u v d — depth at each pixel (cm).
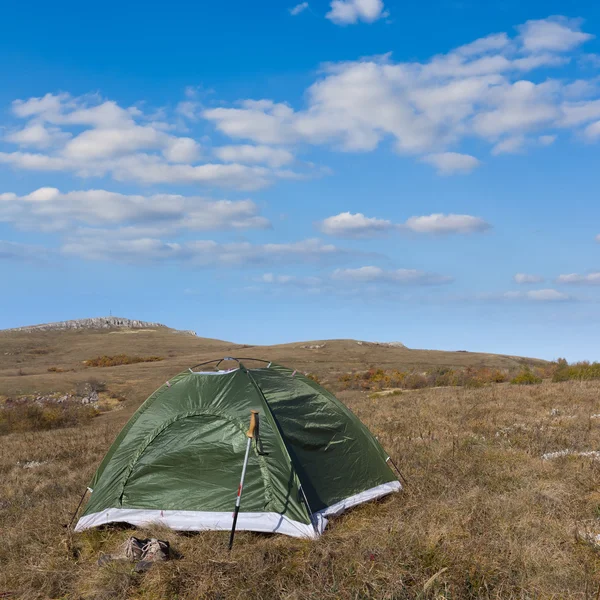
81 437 1312
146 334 9062
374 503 564
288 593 412
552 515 498
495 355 5872
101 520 550
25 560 498
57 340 8394
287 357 5694
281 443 543
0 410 2255
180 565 449
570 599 384
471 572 411
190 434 566
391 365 5053
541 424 838
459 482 592
